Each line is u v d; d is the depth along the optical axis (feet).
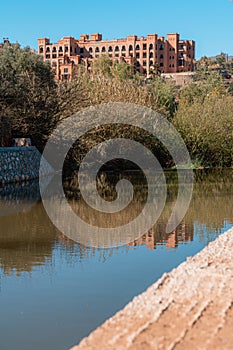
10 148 61.36
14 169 61.82
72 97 76.84
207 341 12.86
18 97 65.31
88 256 24.94
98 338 13.44
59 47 347.56
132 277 21.33
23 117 69.05
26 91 67.77
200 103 101.19
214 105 97.14
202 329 13.70
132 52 345.72
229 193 51.13
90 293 19.25
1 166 58.70
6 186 56.54
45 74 75.20
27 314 17.19
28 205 42.19
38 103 70.90
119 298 18.70
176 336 13.25
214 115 94.02
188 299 16.33
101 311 17.42
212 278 18.62
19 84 65.77
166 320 14.49
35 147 70.69
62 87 76.43
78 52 357.00
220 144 93.04
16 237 29.09
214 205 42.50
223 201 45.01
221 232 30.76
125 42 346.95
